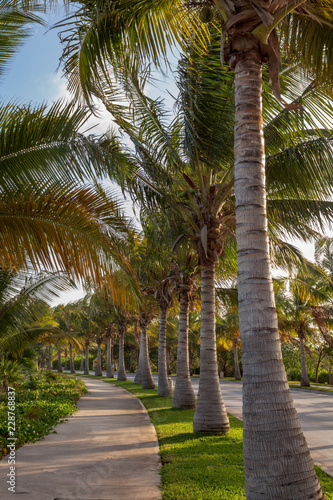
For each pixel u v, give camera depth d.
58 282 11.74
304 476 3.49
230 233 11.67
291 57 6.39
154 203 10.73
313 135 8.71
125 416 13.39
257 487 3.50
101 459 7.09
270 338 3.85
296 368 45.34
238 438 9.20
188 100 7.33
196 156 8.48
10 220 6.49
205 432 9.83
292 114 8.12
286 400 3.70
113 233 6.93
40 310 11.91
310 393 27.53
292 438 3.58
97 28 5.90
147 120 9.25
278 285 17.62
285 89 7.87
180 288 16.31
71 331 46.75
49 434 9.58
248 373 3.82
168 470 6.41
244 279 4.04
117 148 7.72
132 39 6.06
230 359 56.16
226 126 7.74
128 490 5.36
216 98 7.39
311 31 5.62
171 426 11.05
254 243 4.10
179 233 12.35
